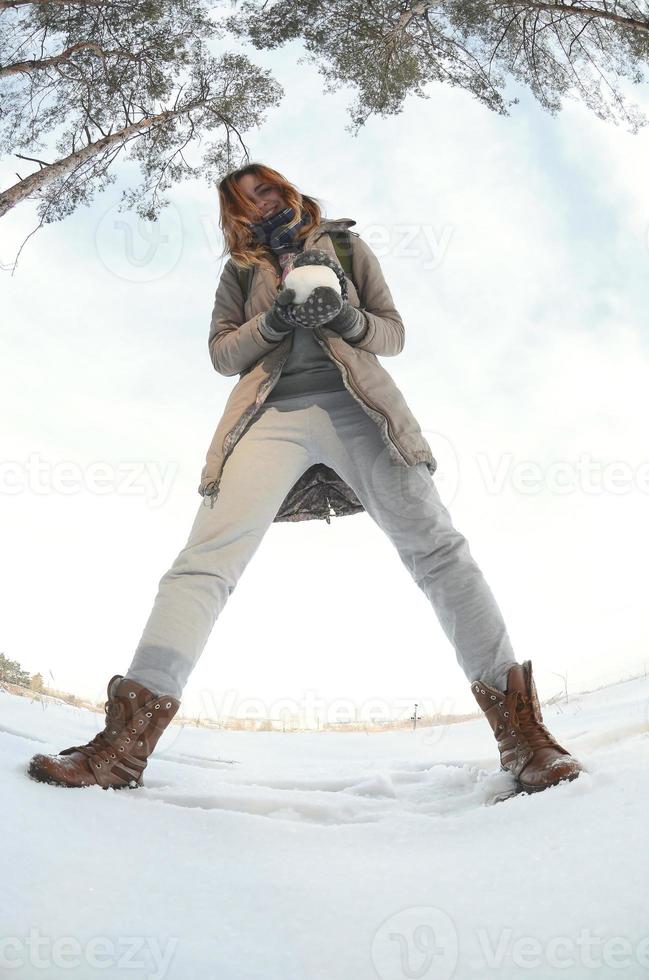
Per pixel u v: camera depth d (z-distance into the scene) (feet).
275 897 4.52
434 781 8.34
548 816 5.73
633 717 9.98
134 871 4.66
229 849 5.37
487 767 8.83
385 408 7.77
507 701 7.19
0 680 19.81
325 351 7.85
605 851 4.79
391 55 31.42
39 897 4.02
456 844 5.60
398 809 6.91
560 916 4.08
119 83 32.53
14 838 4.59
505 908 4.26
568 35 31.55
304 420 7.95
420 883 4.75
